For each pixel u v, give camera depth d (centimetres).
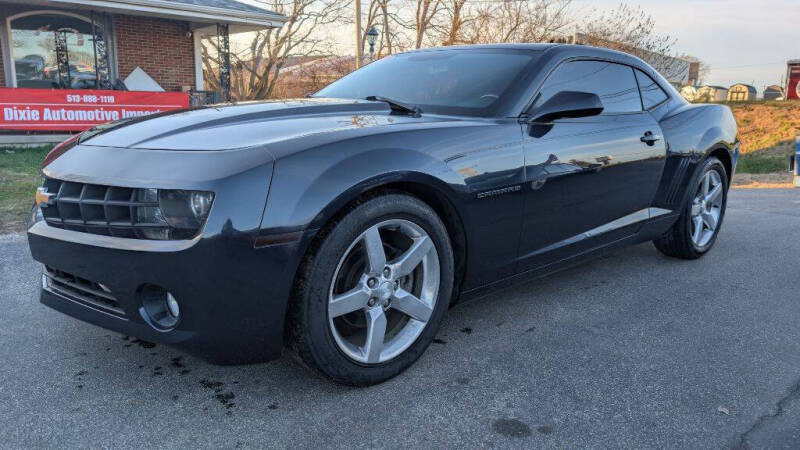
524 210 281
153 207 203
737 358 272
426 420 214
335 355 222
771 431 212
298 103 287
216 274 195
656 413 222
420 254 243
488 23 2178
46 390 231
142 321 210
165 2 1396
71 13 1455
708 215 441
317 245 211
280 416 216
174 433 204
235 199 195
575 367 260
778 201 759
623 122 348
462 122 267
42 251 232
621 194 345
